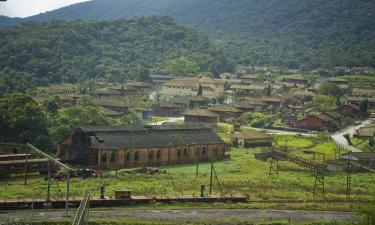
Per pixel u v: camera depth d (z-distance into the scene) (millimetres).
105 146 130875
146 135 143875
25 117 145500
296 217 87062
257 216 86625
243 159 155500
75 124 164500
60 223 74188
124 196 90438
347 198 102938
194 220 81500
